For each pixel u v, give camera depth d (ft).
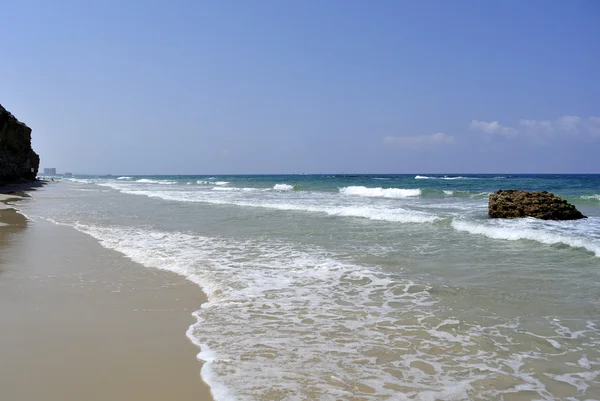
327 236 37.68
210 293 20.21
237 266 26.02
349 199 85.15
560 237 32.89
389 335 15.03
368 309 17.95
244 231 40.96
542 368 12.57
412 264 26.61
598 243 30.45
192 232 40.47
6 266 25.63
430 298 19.53
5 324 15.70
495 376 12.03
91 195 102.17
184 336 14.70
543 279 22.82
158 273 24.17
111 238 36.78
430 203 73.51
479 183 155.63
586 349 13.94
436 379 11.78
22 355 12.95
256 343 14.16
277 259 28.09
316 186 142.10
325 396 10.72
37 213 58.39
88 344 13.87
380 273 24.29
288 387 11.16
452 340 14.62
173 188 150.61
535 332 15.42
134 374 11.79
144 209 64.39
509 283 22.06
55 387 10.99
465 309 17.98
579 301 19.04
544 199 50.44
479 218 50.90
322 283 22.11
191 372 11.94
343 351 13.58
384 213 51.65
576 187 125.49
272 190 130.52
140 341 14.17
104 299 18.99
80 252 30.30
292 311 17.61
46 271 24.36
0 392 10.68
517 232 35.83
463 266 26.04
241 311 17.56
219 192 117.50
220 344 14.05
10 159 159.74
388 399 10.64
